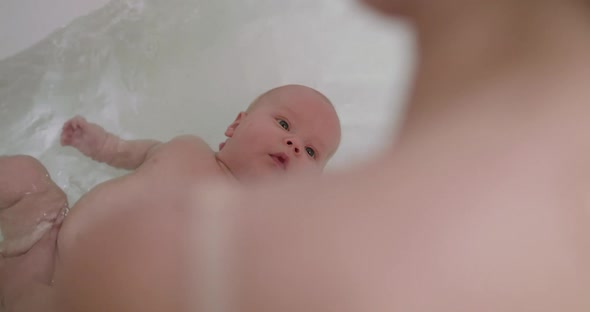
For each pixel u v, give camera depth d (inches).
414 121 11.2
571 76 10.4
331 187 11.0
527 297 9.5
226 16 58.2
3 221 40.8
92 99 51.8
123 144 48.6
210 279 10.6
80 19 52.6
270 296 10.2
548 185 10.0
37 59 50.7
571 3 11.1
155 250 11.3
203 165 45.3
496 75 10.6
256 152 46.4
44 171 42.9
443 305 9.7
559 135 10.2
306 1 60.0
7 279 37.3
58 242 38.7
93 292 11.5
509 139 10.2
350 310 9.9
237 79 57.1
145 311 10.9
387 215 10.3
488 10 11.2
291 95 50.8
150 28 55.2
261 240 10.5
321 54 59.0
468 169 10.2
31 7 50.0
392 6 12.5
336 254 10.1
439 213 10.0
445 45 11.4
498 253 9.7
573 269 9.6
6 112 48.9
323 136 50.2
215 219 11.1
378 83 57.7
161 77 54.9
